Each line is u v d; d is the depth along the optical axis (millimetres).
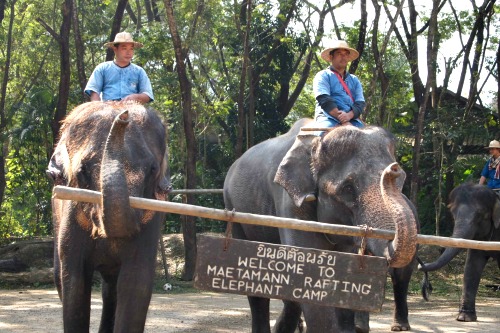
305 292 4938
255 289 4930
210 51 19469
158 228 5773
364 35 16391
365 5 16297
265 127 21656
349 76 7324
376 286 4945
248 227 7922
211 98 21688
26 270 15664
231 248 4934
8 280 14570
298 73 25828
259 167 7715
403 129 20422
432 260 16125
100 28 21609
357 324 8398
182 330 9336
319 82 7145
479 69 19078
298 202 6199
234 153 21703
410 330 9844
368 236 5082
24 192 23656
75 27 16406
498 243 5172
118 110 5789
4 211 22781
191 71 18688
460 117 19266
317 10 19797
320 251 4945
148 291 5605
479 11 18828
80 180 5504
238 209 8086
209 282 4926
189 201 15516
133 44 6918
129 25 23453
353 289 4949
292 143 7199
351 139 5879
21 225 24656
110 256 5691
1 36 21891
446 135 18656
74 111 6000
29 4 21125
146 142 5648
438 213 17172
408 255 4898
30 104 20953
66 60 17203
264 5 19125
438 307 12438
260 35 20797
